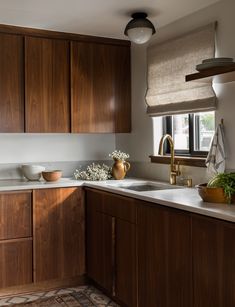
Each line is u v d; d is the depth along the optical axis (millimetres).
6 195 3080
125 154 3688
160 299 2393
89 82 3654
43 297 3105
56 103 3520
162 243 2363
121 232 2828
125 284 2789
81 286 3375
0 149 3648
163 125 3553
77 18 3115
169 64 3238
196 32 2924
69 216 3322
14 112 3367
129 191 2740
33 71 3420
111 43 3756
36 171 3514
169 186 3098
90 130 3668
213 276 1968
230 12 2633
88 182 3369
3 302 2994
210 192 2201
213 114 2928
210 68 2400
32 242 3176
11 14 3008
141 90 3697
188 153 3217
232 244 1851
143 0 2721
